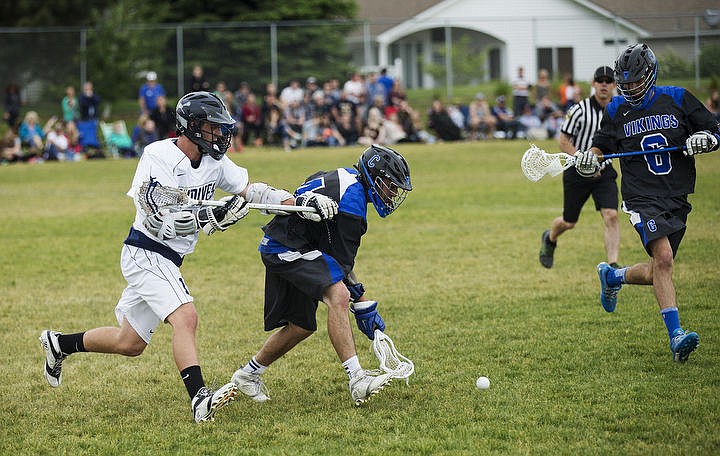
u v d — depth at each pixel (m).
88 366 22.44
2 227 45.75
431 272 32.62
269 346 19.36
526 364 21.08
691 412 17.31
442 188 58.47
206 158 18.31
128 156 90.62
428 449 15.98
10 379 21.39
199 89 93.75
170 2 124.69
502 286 29.88
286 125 93.44
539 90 98.94
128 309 18.53
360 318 19.08
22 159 85.81
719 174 60.75
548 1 125.88
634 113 21.97
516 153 80.69
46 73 111.06
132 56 111.56
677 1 127.19
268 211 18.11
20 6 127.19
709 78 112.50
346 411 18.42
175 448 16.69
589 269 32.16
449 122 97.00
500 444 16.16
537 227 42.09
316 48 113.38
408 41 135.38
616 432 16.55
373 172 18.38
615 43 118.31
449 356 22.06
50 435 17.62
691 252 33.91
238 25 109.81
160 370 21.95
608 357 21.33
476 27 123.75
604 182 30.14
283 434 17.20
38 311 28.22
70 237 42.59
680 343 20.17
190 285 31.66
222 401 17.45
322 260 18.36
